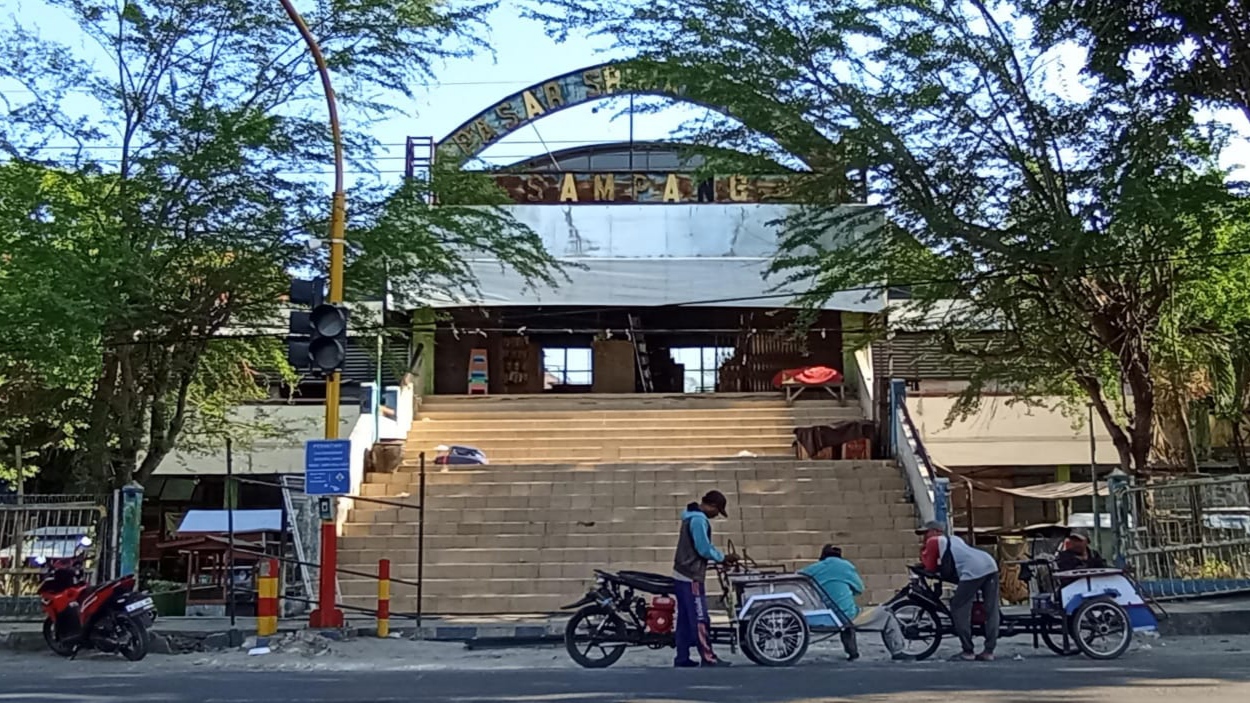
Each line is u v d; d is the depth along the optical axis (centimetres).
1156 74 1336
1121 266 1538
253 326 1759
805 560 1617
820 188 1581
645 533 1689
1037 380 1927
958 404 2002
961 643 1112
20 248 1370
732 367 2630
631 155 2466
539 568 1603
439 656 1159
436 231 1780
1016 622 1103
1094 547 1462
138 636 1160
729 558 1109
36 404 1738
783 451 2091
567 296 2328
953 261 1623
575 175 2428
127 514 1378
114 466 1742
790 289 2281
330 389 1234
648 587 1044
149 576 1941
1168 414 1967
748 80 1555
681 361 2648
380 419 2005
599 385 2608
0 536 1351
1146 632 1210
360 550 1642
